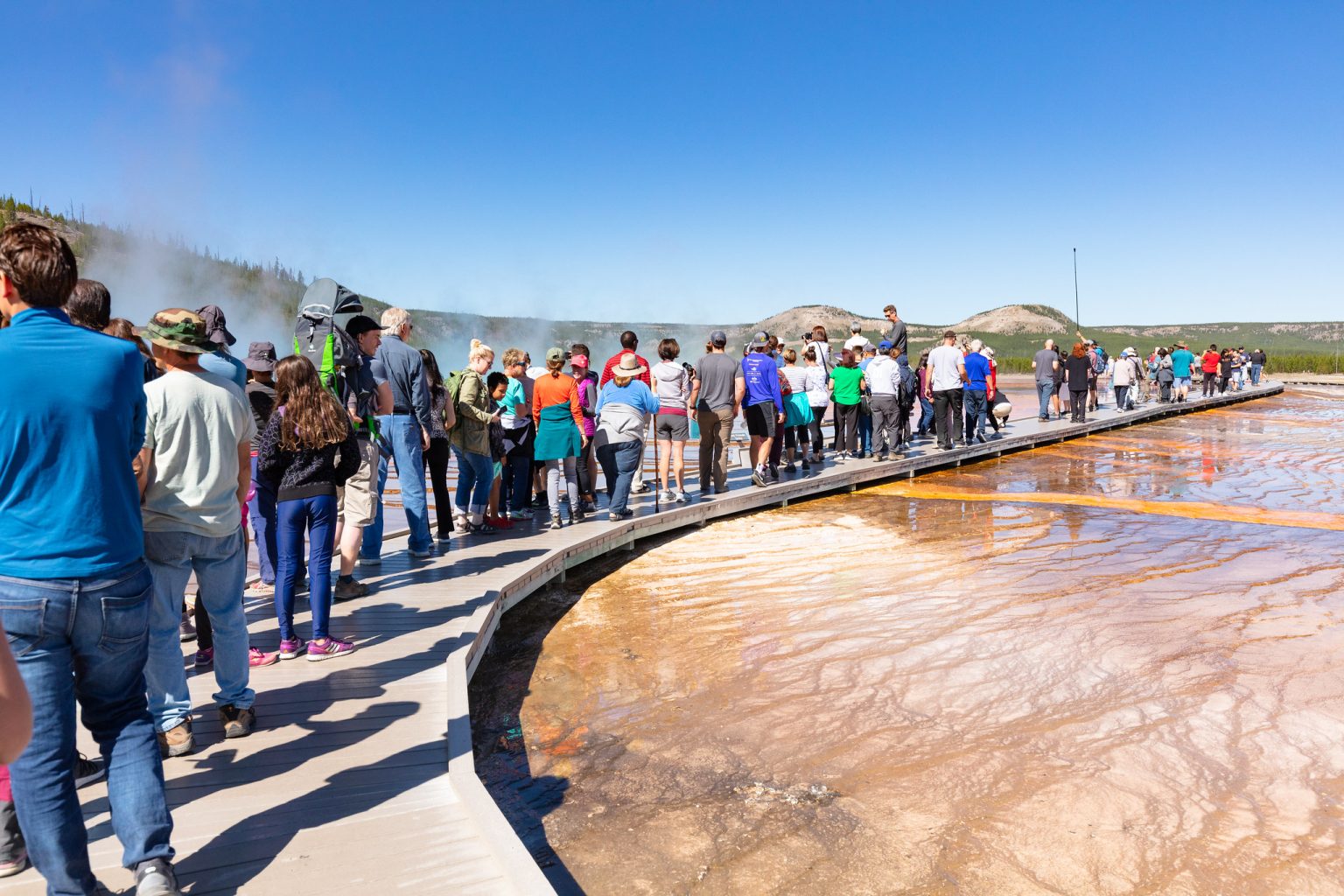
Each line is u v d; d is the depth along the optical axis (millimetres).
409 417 6625
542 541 7496
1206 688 4602
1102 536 8555
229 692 3605
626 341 8398
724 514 9695
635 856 3199
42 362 2119
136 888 2453
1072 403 19078
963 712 4383
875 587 6793
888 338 13383
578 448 8242
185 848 2818
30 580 2107
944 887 2963
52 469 2117
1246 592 6438
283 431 4324
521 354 8445
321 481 4480
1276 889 2906
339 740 3652
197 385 3186
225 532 3293
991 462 14461
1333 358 70875
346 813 3066
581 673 5129
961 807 3480
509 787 3762
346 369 5418
